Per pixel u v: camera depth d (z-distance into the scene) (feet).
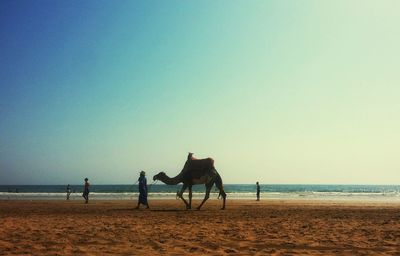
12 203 92.38
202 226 42.86
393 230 40.11
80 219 50.44
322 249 28.37
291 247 29.19
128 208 75.15
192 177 72.02
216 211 67.41
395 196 209.15
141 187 74.49
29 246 28.63
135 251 26.86
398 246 29.81
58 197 153.17
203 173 71.92
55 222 46.21
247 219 51.96
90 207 77.77
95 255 25.34
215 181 73.20
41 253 25.90
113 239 32.50
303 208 77.41
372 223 47.29
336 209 74.49
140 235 35.06
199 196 183.32
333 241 32.14
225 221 48.93
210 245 29.68
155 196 177.47
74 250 27.12
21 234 35.12
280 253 26.53
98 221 47.83
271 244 30.50
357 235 36.04
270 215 58.90
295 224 45.62
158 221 48.39
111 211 66.33
